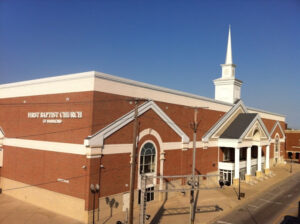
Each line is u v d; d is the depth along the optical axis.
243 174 42.94
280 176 49.44
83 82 24.55
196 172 36.38
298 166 63.62
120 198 25.95
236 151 39.06
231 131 41.38
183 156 33.97
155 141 29.91
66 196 24.98
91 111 23.67
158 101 30.66
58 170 25.97
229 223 25.09
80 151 24.16
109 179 24.95
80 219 23.59
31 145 29.02
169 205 29.53
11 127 31.89
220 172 41.19
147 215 25.19
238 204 31.06
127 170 26.69
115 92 25.77
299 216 27.23
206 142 38.38
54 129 26.75
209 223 24.98
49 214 25.22
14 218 24.03
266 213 28.14
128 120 26.58
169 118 31.86
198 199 32.44
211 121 39.81
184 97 34.62
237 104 45.47
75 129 24.83
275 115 63.84
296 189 39.47
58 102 26.62
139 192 27.83
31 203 28.36
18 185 30.09
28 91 30.11
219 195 34.44
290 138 73.38
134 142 19.25
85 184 23.48
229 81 47.66
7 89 33.06
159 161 30.47
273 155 61.69
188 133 35.25
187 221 25.00
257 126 43.81
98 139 23.88
